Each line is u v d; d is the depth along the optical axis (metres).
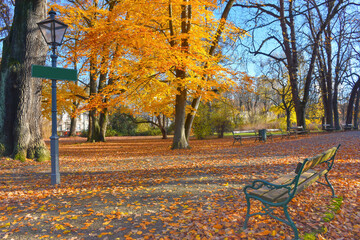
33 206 4.54
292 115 33.22
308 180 3.87
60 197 5.07
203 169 7.46
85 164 9.94
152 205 4.41
